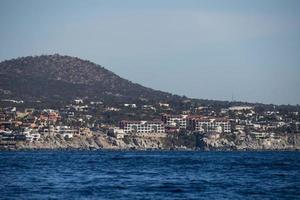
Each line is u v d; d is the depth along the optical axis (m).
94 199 184.62
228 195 195.88
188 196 193.25
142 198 188.00
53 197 187.75
